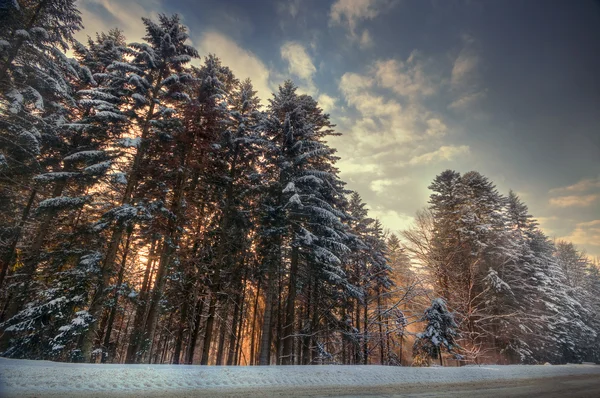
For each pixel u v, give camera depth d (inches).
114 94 557.0
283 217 590.2
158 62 560.1
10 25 451.2
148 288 737.0
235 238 617.0
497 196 1104.2
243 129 628.1
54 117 529.0
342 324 733.9
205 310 687.7
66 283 448.8
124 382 224.7
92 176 502.6
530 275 1033.5
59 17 514.6
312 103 753.6
